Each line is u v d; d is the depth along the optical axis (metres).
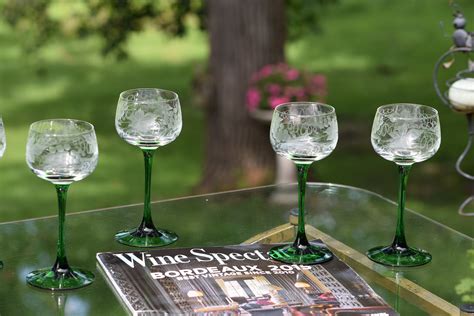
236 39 4.52
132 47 8.30
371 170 5.33
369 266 1.68
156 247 1.72
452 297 1.57
